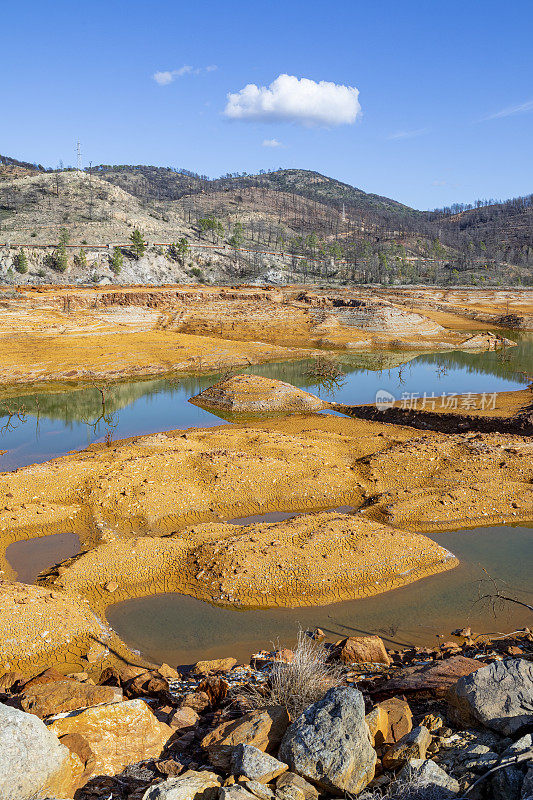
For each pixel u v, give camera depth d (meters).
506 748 6.07
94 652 14.80
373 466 27.84
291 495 25.11
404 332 83.00
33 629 15.10
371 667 12.38
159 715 8.95
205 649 15.36
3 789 5.21
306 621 16.62
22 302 84.12
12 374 54.41
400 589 18.27
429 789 5.44
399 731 6.97
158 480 25.39
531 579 18.95
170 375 59.19
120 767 6.66
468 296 129.75
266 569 18.62
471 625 16.30
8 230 158.12
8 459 33.81
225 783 5.75
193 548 20.17
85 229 165.12
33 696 8.23
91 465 26.69
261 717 6.94
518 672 7.25
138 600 17.70
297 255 199.88
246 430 34.97
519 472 26.83
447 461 28.02
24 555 20.44
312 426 39.12
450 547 21.20
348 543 20.14
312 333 81.50
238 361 64.12
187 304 95.81
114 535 21.53
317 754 5.77
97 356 61.81
